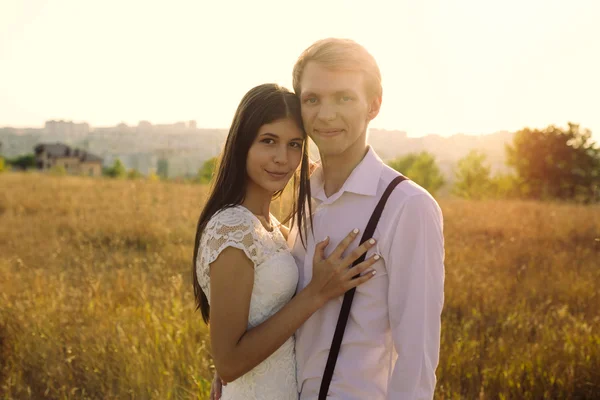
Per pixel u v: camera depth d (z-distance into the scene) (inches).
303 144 80.4
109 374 139.9
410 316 67.2
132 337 152.9
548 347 157.0
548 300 201.0
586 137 1498.5
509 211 475.5
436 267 68.2
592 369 145.2
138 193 559.8
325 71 70.7
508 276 242.4
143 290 197.9
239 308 72.4
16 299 190.1
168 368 139.1
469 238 340.8
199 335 161.2
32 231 351.9
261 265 75.6
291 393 78.4
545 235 354.6
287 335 70.8
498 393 136.6
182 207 455.5
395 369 67.6
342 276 69.4
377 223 70.5
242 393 78.6
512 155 1556.3
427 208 68.2
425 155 1611.7
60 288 205.2
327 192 79.4
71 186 645.3
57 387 142.8
